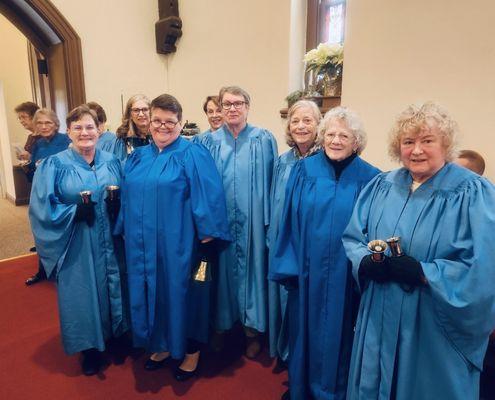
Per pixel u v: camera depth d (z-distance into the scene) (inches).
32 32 151.8
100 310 75.5
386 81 93.3
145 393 72.7
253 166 75.3
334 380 59.3
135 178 69.2
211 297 78.8
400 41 89.4
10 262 137.5
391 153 48.4
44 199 69.3
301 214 60.1
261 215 75.8
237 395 72.3
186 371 76.6
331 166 59.5
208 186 69.4
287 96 120.3
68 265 72.5
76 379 76.7
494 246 39.3
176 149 69.6
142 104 96.3
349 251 50.4
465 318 40.2
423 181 45.6
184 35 160.6
